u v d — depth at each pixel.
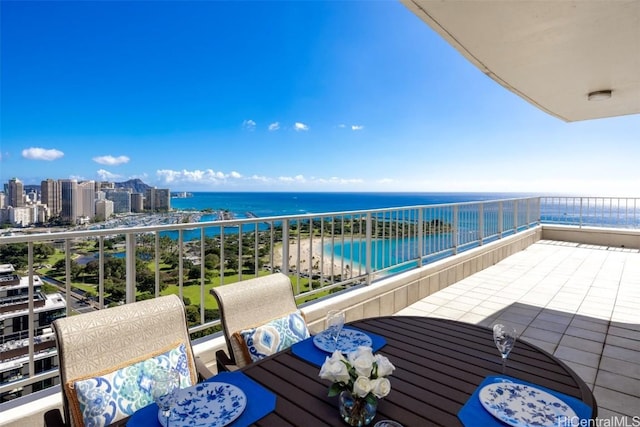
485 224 6.65
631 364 2.85
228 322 1.94
